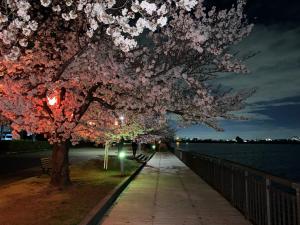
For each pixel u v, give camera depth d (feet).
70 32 22.31
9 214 18.75
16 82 19.47
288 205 13.44
